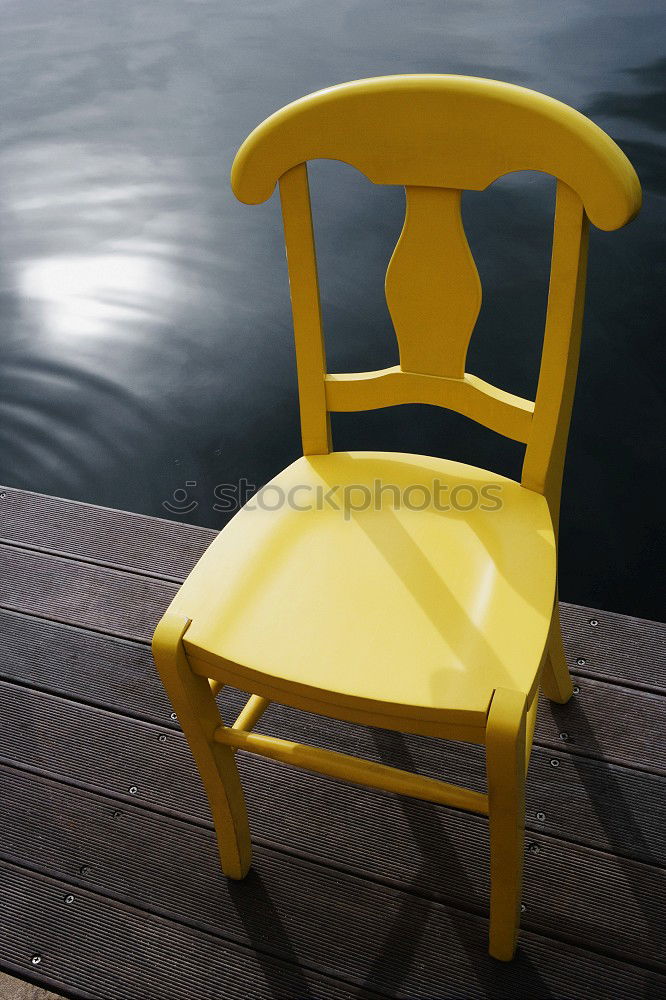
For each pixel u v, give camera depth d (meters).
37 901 1.33
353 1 4.60
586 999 1.19
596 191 0.98
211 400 2.57
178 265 3.06
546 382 1.12
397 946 1.25
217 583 1.11
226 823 1.26
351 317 2.77
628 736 1.45
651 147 3.20
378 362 2.61
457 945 1.25
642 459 2.29
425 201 1.07
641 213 3.01
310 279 1.17
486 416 1.19
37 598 1.74
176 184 3.43
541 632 1.03
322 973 1.23
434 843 1.35
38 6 4.95
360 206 3.22
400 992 1.21
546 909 1.27
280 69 3.99
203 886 1.33
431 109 1.01
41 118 3.88
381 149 1.05
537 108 0.97
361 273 2.93
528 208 3.11
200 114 3.78
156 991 1.23
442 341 1.16
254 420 2.51
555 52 3.83
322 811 1.40
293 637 1.04
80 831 1.40
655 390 2.45
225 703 1.56
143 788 1.45
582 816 1.36
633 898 1.27
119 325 2.84
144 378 2.65
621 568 2.06
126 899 1.32
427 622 1.04
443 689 0.98
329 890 1.31
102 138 3.71
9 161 3.63
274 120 1.07
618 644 1.58
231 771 1.22
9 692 1.59
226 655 1.04
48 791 1.45
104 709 1.56
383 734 1.49
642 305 2.69
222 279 2.99
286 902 1.30
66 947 1.28
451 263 1.10
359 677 1.00
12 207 3.37
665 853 1.32
